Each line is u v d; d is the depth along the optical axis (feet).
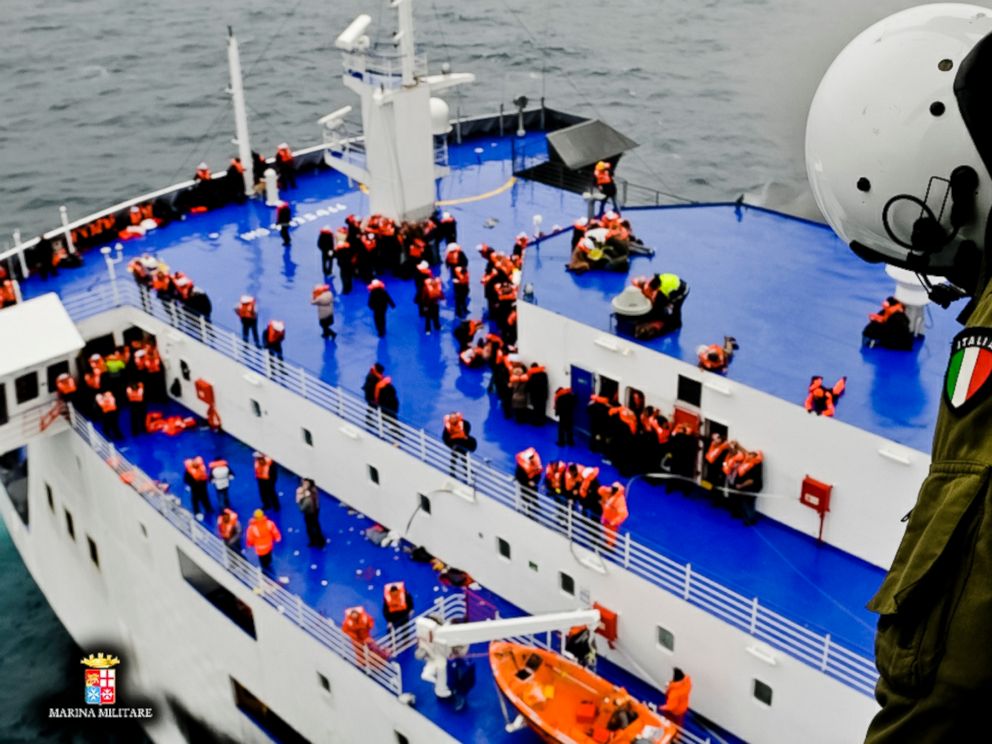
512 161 156.04
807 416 84.28
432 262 131.95
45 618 138.62
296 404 107.34
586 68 276.21
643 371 94.02
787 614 81.61
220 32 309.01
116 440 117.19
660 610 83.76
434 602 96.37
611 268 104.42
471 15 315.99
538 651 84.43
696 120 242.58
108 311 124.16
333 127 143.84
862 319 95.91
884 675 15.64
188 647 110.83
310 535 102.63
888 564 84.58
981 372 14.92
